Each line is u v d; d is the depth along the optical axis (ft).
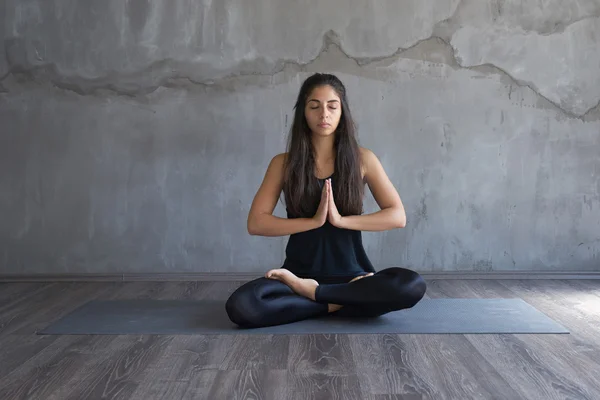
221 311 11.73
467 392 7.55
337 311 11.00
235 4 14.90
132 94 15.06
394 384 7.82
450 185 15.05
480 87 14.94
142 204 15.17
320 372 8.27
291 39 14.89
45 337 10.05
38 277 15.15
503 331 10.10
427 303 12.21
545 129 14.99
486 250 15.14
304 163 11.19
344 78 14.93
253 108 14.99
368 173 11.59
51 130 15.14
